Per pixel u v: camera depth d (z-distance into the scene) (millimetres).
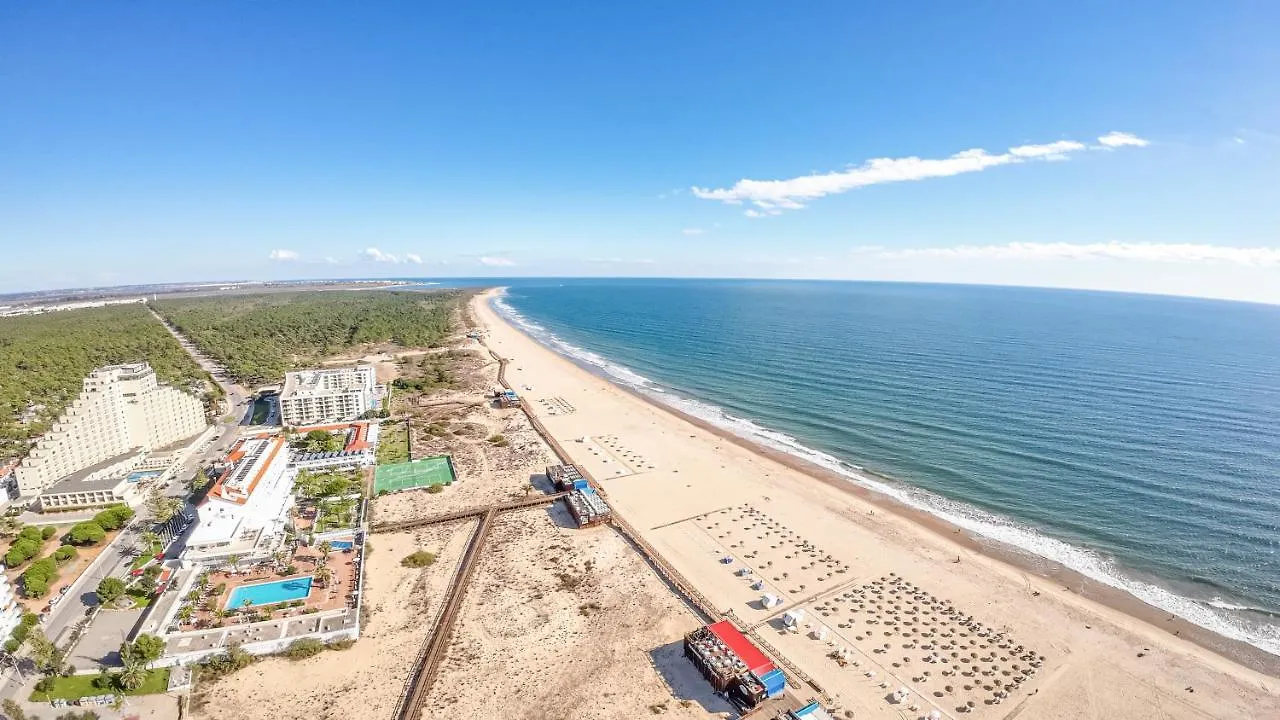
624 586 100062
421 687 75500
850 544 114188
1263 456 149000
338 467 145750
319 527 115438
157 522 116500
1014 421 178875
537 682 77875
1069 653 84688
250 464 114312
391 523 118938
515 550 110875
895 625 90438
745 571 103938
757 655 79812
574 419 193125
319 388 192875
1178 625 91062
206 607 88938
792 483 142375
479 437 173750
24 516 118375
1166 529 116625
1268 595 97375
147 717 70438
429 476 144000
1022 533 117812
